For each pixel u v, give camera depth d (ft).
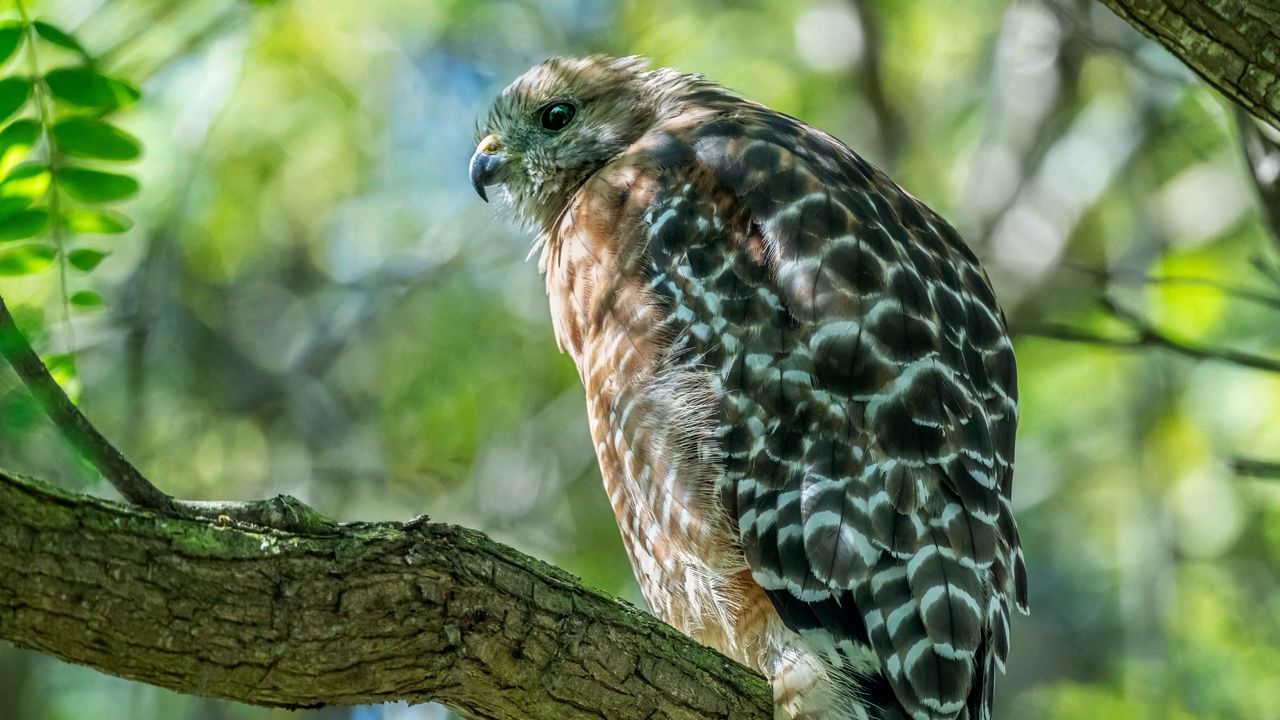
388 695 19.92
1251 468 30.37
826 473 24.71
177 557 17.84
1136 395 51.98
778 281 26.12
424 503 55.62
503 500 55.01
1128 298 52.47
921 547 24.11
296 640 18.60
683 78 34.37
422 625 19.69
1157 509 49.55
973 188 52.24
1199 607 51.80
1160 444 50.60
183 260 54.49
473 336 57.52
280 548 18.56
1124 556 54.24
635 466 26.78
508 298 58.08
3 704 49.78
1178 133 51.93
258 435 56.18
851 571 24.14
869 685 24.02
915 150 56.95
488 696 20.79
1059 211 51.85
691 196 27.71
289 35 52.85
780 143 28.48
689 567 26.32
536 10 57.77
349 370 57.41
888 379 25.02
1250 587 52.11
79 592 17.28
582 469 55.26
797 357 25.43
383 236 58.18
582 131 34.30
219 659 18.24
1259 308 50.37
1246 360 30.12
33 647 17.51
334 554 18.95
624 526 28.37
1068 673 58.08
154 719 49.60
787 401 25.27
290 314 57.88
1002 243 51.42
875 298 25.58
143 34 38.14
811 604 24.40
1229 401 50.11
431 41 57.11
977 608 24.11
